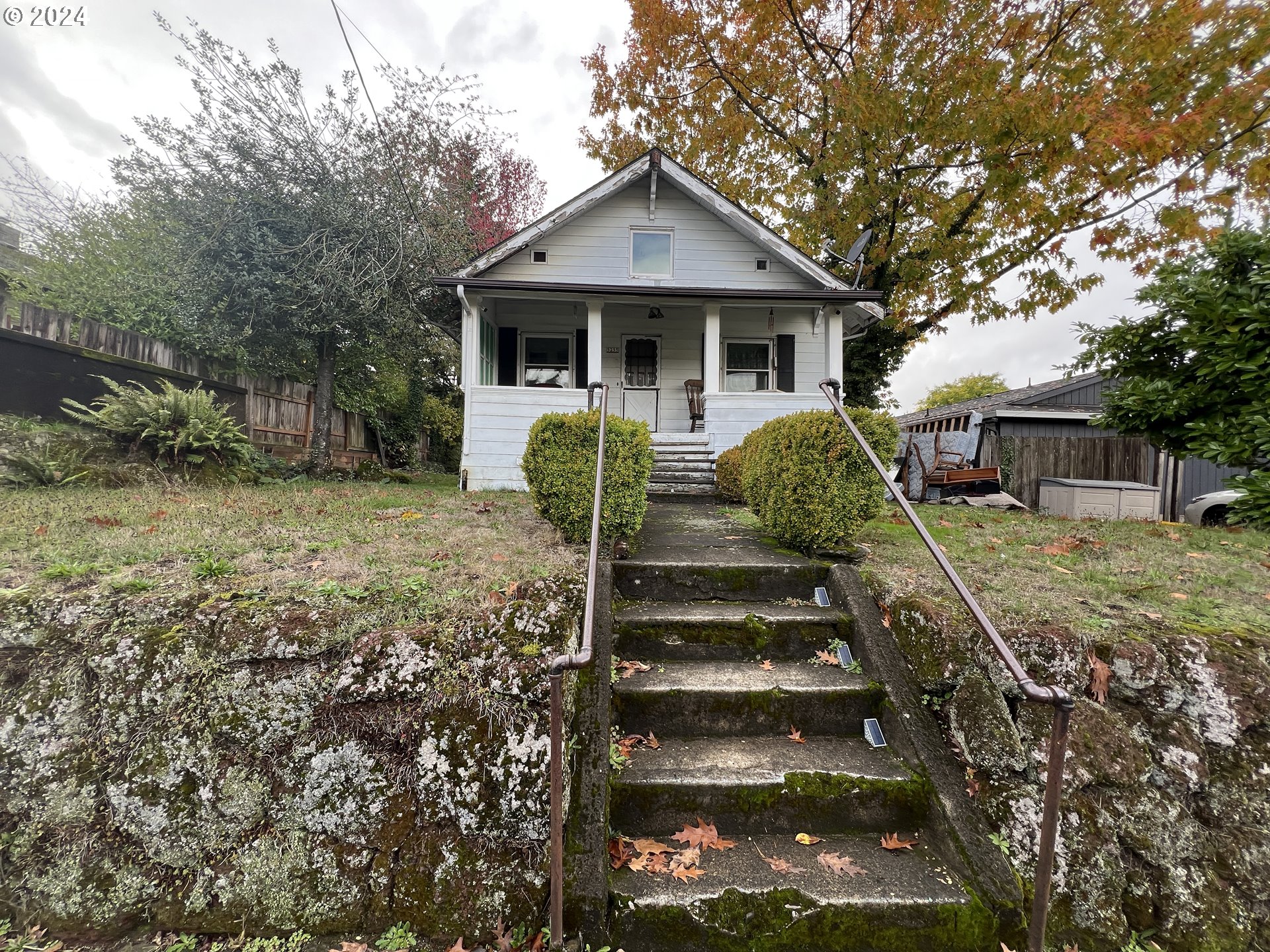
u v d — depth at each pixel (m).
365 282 8.89
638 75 12.84
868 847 2.16
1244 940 2.08
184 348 9.01
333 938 1.99
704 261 10.37
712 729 2.64
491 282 8.55
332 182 8.76
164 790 2.08
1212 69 8.73
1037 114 9.22
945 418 15.24
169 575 2.65
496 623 2.29
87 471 5.03
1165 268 5.64
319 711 2.12
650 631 3.07
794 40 11.95
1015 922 1.87
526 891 1.98
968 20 10.07
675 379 11.30
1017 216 11.03
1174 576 3.37
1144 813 2.18
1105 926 2.05
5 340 5.84
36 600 2.29
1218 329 4.97
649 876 1.98
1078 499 8.62
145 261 9.47
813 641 3.08
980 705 2.39
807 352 11.25
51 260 9.48
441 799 2.06
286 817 2.07
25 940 2.00
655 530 5.07
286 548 3.24
